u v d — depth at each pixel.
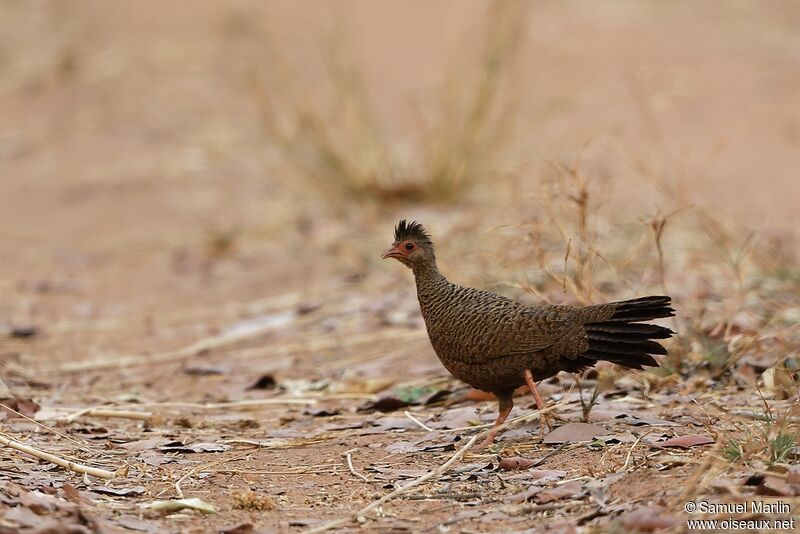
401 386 13.00
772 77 28.23
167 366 14.93
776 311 13.82
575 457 9.70
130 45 33.53
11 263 20.70
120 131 28.14
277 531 8.34
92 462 10.28
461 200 22.03
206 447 10.83
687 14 33.78
